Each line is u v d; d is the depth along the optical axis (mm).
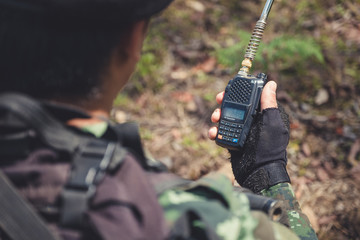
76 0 645
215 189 719
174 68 2955
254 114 1287
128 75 743
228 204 711
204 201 697
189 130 2625
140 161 746
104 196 644
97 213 641
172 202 694
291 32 3094
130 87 2828
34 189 659
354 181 2359
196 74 2924
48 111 681
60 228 638
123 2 660
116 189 647
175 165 2441
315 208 2250
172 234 654
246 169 1279
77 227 632
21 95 641
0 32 665
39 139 686
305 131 2572
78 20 660
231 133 1298
